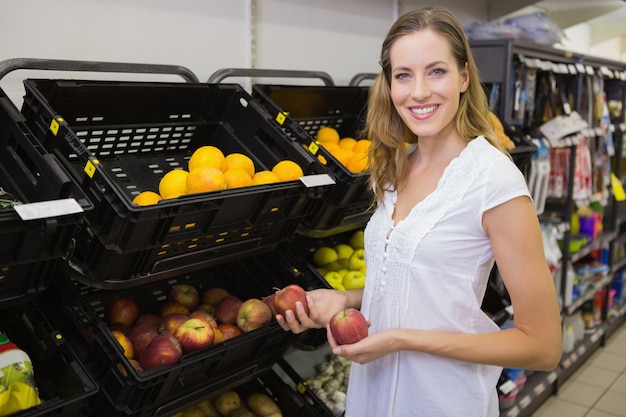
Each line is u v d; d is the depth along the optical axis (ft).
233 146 6.15
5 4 5.51
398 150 4.62
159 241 4.42
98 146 5.51
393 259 4.36
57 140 4.58
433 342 4.11
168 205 4.21
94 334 4.58
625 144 15.42
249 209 4.99
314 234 6.03
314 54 8.84
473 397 4.31
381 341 4.14
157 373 4.46
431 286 4.23
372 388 4.70
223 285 6.52
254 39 7.88
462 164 4.18
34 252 3.79
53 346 4.34
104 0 6.24
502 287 9.61
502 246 4.00
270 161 5.90
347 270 7.59
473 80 4.33
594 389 12.28
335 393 7.53
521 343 3.98
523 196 3.95
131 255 4.49
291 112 7.23
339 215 6.01
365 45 9.76
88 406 4.75
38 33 5.78
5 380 3.93
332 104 7.68
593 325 14.29
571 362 12.42
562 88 11.87
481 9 12.64
